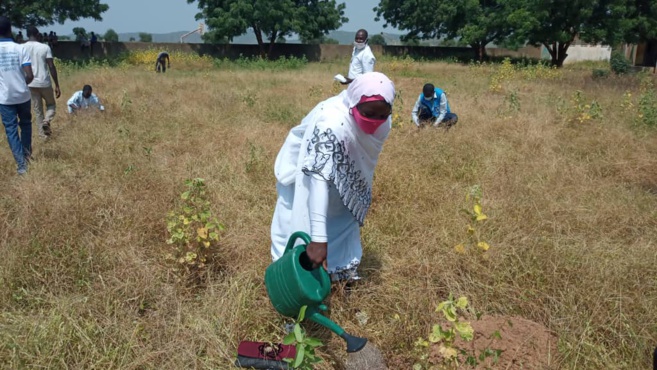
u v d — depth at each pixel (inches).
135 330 112.3
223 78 602.2
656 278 137.6
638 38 1033.5
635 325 120.3
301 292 101.0
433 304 126.6
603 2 993.5
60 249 140.1
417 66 911.0
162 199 178.5
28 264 134.0
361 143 114.0
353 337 105.4
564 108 355.6
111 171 210.1
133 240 151.1
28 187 175.2
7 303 122.2
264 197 193.2
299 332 88.9
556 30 1038.4
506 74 647.8
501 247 150.2
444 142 259.9
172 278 135.9
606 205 186.1
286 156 123.3
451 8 1347.2
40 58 264.2
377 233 162.9
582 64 1364.4
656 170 237.9
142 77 573.3
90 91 325.7
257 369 109.1
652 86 544.7
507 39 1280.8
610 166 240.2
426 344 103.9
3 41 209.5
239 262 144.3
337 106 112.6
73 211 157.4
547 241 154.7
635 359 113.4
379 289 133.3
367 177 121.0
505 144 268.8
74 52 1181.7
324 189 107.3
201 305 128.1
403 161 228.7
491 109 370.9
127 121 304.0
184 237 135.0
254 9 1263.5
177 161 234.2
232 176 211.9
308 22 1330.0
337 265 127.4
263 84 543.5
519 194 195.2
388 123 117.6
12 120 211.5
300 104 385.7
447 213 176.4
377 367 111.4
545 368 109.8
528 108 374.9
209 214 137.0
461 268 143.2
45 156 232.1
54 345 106.2
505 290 133.6
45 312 120.8
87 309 119.3
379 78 107.2
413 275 140.6
